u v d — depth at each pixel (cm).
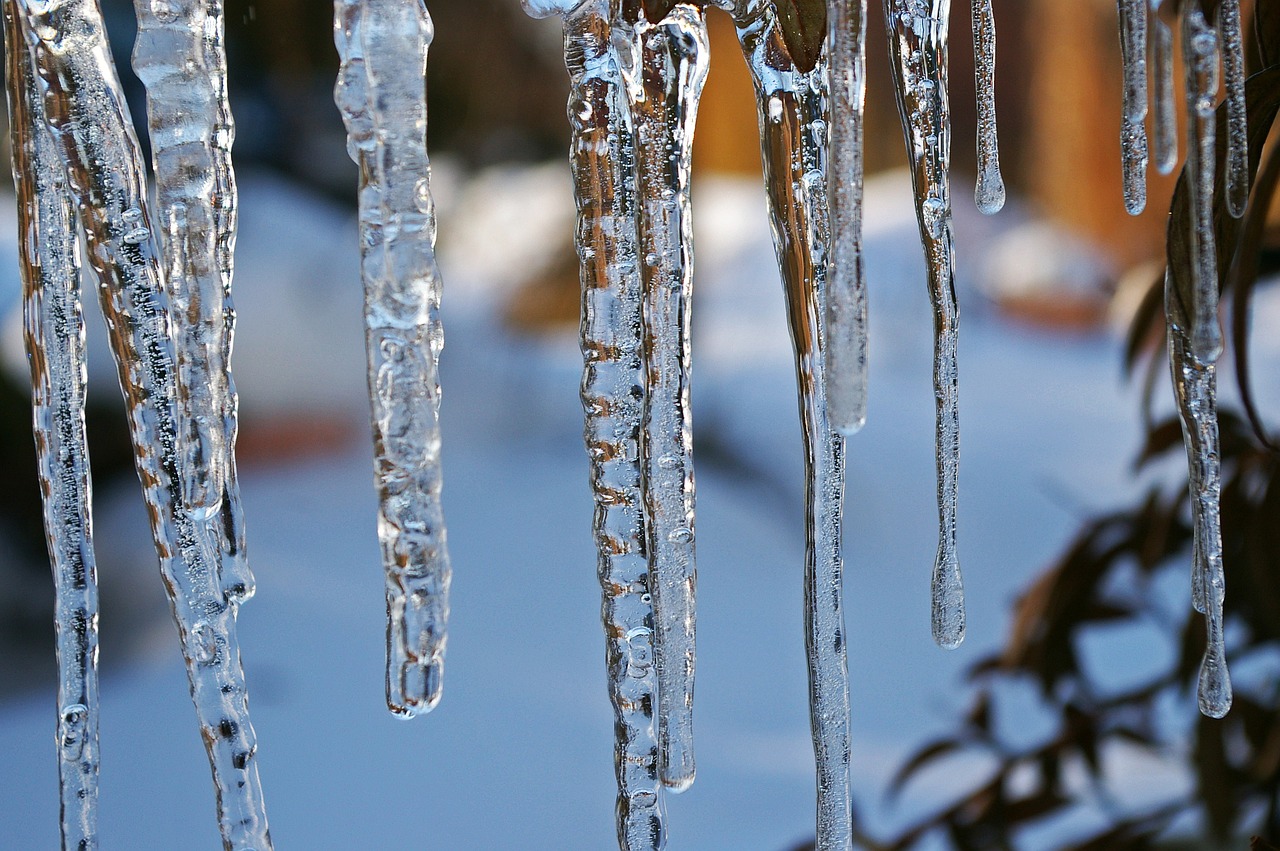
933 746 172
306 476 630
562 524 575
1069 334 805
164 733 367
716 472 581
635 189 104
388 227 100
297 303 679
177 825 317
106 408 517
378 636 454
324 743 360
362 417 680
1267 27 109
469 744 358
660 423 105
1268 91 108
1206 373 106
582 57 105
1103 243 850
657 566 105
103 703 385
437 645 101
